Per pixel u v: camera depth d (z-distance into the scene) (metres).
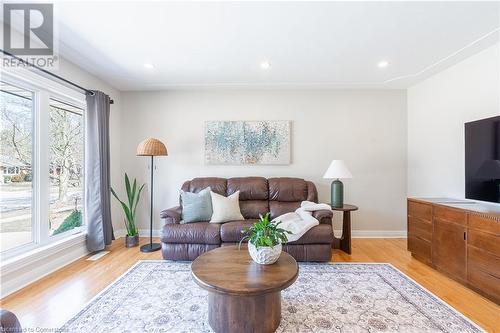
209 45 2.46
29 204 2.43
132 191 3.56
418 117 3.56
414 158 3.65
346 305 1.94
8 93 2.24
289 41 2.39
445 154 3.07
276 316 1.65
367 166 3.82
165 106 3.89
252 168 3.85
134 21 2.04
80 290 2.16
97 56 2.70
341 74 3.23
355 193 3.82
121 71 3.13
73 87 2.86
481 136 2.39
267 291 1.47
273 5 1.84
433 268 2.62
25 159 2.39
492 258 1.96
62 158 2.88
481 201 2.56
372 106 3.82
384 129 3.81
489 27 2.14
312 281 2.34
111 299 2.02
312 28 2.16
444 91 3.08
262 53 2.64
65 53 2.62
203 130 3.87
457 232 2.29
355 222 3.83
